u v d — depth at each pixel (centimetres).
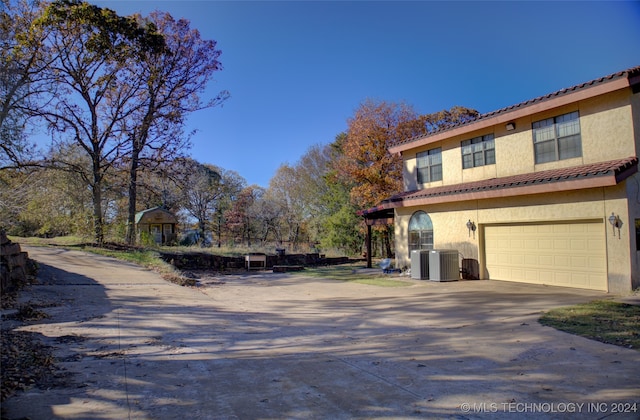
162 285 1272
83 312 804
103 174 2453
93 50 2155
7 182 2205
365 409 374
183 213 4716
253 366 505
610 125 1112
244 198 4400
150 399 390
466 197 1392
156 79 2447
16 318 710
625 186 1023
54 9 1973
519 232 1314
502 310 875
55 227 2864
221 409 372
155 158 2512
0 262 943
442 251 1433
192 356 545
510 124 1381
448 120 3338
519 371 479
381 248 3475
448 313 873
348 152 3023
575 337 623
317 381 452
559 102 1204
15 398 376
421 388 429
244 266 2402
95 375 450
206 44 2595
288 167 4697
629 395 400
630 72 1038
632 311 792
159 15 2502
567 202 1155
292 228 4594
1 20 1931
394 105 2952
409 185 1852
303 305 1042
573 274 1159
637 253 1032
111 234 2523
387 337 674
